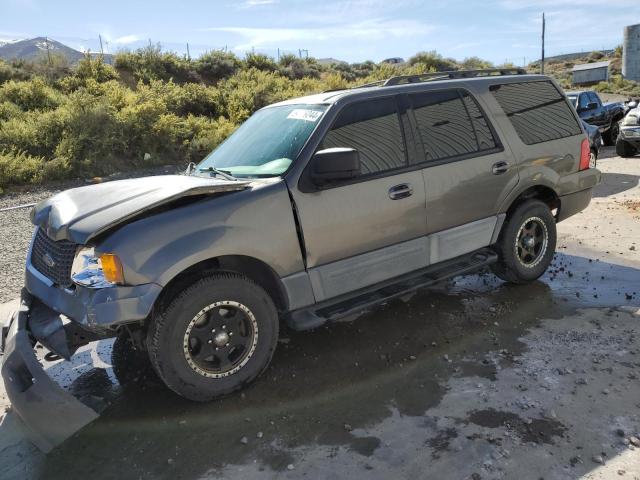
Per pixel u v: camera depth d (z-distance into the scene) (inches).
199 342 135.1
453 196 171.5
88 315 123.4
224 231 132.4
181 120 737.6
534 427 120.0
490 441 116.2
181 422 131.9
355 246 153.8
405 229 162.6
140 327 139.1
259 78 1023.6
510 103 192.5
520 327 171.5
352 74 1421.0
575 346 155.9
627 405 125.8
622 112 708.7
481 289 205.9
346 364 155.9
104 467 117.7
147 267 123.7
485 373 144.9
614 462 107.3
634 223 283.7
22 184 530.0
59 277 134.3
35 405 122.7
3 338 145.4
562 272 217.8
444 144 172.2
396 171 160.1
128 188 143.6
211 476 112.3
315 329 180.2
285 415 132.2
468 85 183.6
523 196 197.5
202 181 146.3
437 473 107.8
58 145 591.8
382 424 125.7
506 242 191.8
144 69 997.2
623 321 169.9
